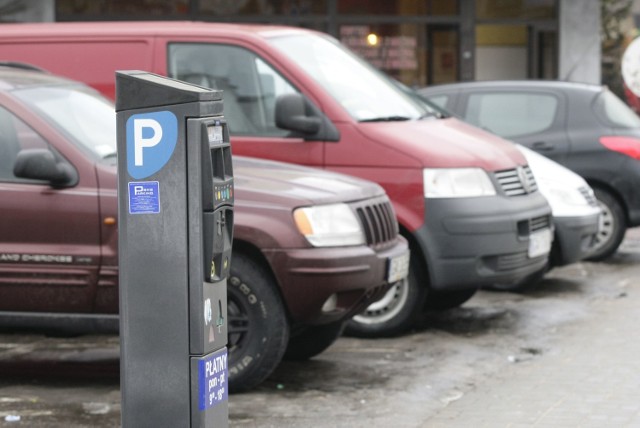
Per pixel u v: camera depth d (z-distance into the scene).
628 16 47.25
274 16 40.31
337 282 13.18
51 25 17.75
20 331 13.68
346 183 14.16
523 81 24.47
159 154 8.33
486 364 14.87
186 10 39.75
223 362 8.76
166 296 8.41
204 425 8.48
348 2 40.88
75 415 12.33
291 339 14.89
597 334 16.64
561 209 20.00
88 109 14.23
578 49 42.88
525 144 23.95
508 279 16.77
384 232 14.34
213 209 8.36
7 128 13.43
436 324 17.58
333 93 16.86
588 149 23.70
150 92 8.30
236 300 13.09
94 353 15.64
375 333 16.48
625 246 26.41
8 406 12.70
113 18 39.34
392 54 41.41
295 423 12.03
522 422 11.99
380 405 12.80
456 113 24.33
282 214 13.13
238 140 16.86
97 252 12.98
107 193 13.01
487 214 16.39
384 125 16.70
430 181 16.25
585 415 12.22
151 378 8.48
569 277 22.02
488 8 42.22
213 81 17.14
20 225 13.11
